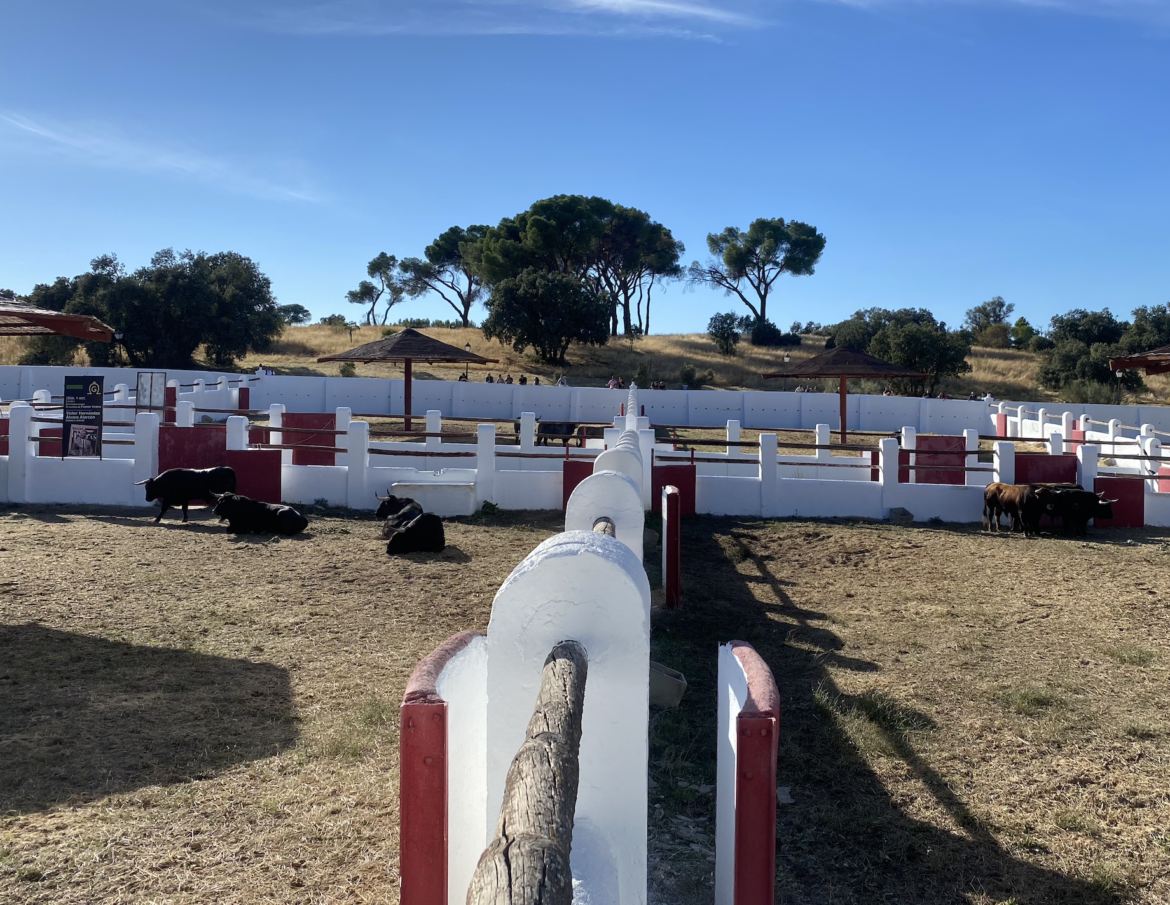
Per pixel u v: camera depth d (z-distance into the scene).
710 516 14.53
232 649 7.31
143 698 6.14
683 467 14.69
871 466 14.90
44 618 7.98
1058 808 4.80
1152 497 14.40
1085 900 3.97
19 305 9.65
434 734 2.48
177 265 48.53
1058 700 6.43
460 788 2.72
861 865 4.25
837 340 59.88
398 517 12.09
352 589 9.40
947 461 19.17
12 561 10.01
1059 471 14.60
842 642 7.96
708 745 5.64
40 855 4.04
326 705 6.10
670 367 53.94
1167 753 5.54
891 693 6.59
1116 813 4.77
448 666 2.73
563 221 60.50
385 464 18.31
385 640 7.66
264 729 5.64
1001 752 5.54
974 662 7.36
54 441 14.44
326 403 36.69
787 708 6.29
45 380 33.88
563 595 2.64
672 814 4.74
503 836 1.67
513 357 54.44
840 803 4.86
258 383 36.16
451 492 13.98
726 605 9.26
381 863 4.05
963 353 47.94
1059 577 10.68
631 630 2.65
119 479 14.01
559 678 2.33
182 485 12.60
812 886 4.08
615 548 2.76
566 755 1.94
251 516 11.96
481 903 1.48
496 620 2.66
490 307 54.38
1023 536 13.37
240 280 48.47
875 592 9.92
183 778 4.91
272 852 4.14
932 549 12.28
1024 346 71.69
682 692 6.31
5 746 5.25
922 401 37.56
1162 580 10.52
